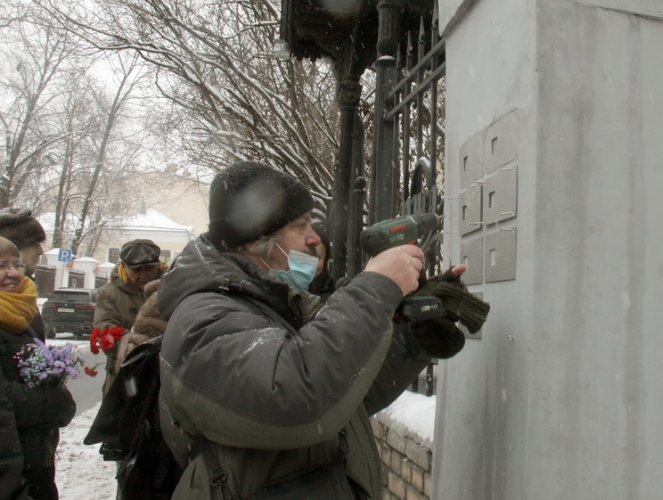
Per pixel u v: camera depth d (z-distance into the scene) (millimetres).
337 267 4750
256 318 1347
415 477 2604
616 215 1477
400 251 1376
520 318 1469
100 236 36531
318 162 7883
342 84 4781
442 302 1501
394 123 3373
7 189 23516
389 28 3502
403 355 1693
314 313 1530
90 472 4996
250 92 8836
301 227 1581
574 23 1482
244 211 1516
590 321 1441
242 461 1334
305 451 1373
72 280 32125
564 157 1452
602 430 1429
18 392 2320
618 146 1490
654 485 1452
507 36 1619
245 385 1219
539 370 1401
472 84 1861
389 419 2955
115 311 3998
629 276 1475
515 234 1523
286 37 4930
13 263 2510
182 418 1389
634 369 1459
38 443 2438
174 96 9688
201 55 8359
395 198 3361
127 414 1695
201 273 1437
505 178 1581
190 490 1359
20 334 2480
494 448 1572
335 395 1227
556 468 1397
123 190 30625
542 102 1446
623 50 1511
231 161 10195
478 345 1726
